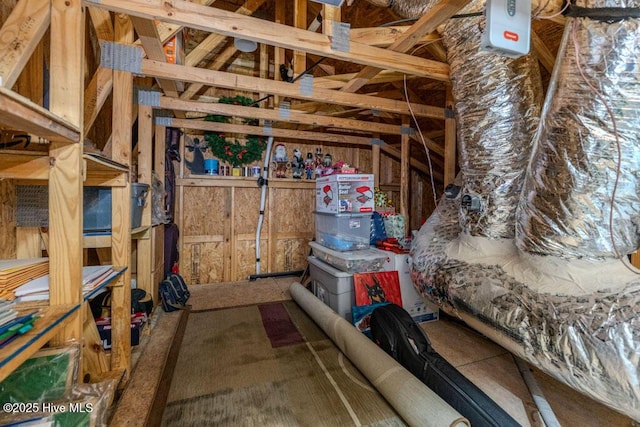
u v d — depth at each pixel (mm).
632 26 1175
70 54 1188
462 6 1504
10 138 1303
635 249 1350
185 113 3240
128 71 1887
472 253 2006
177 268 3408
